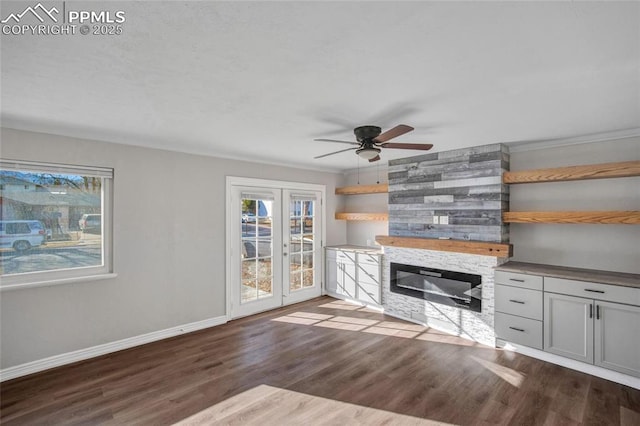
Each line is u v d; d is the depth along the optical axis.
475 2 1.16
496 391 2.55
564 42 1.44
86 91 2.03
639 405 2.35
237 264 4.33
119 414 2.27
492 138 3.24
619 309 2.63
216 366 2.97
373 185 4.95
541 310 3.03
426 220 4.11
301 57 1.59
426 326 4.00
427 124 2.74
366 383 2.68
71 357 3.04
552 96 2.09
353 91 2.02
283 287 4.89
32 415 2.26
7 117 2.57
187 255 3.83
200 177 3.95
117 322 3.31
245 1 1.15
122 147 3.33
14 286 2.73
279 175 4.82
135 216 3.43
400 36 1.40
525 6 1.18
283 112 2.44
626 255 3.01
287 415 2.26
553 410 2.30
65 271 3.04
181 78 1.84
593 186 3.17
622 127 2.84
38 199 2.94
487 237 3.51
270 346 3.42
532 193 3.54
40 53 1.54
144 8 1.19
